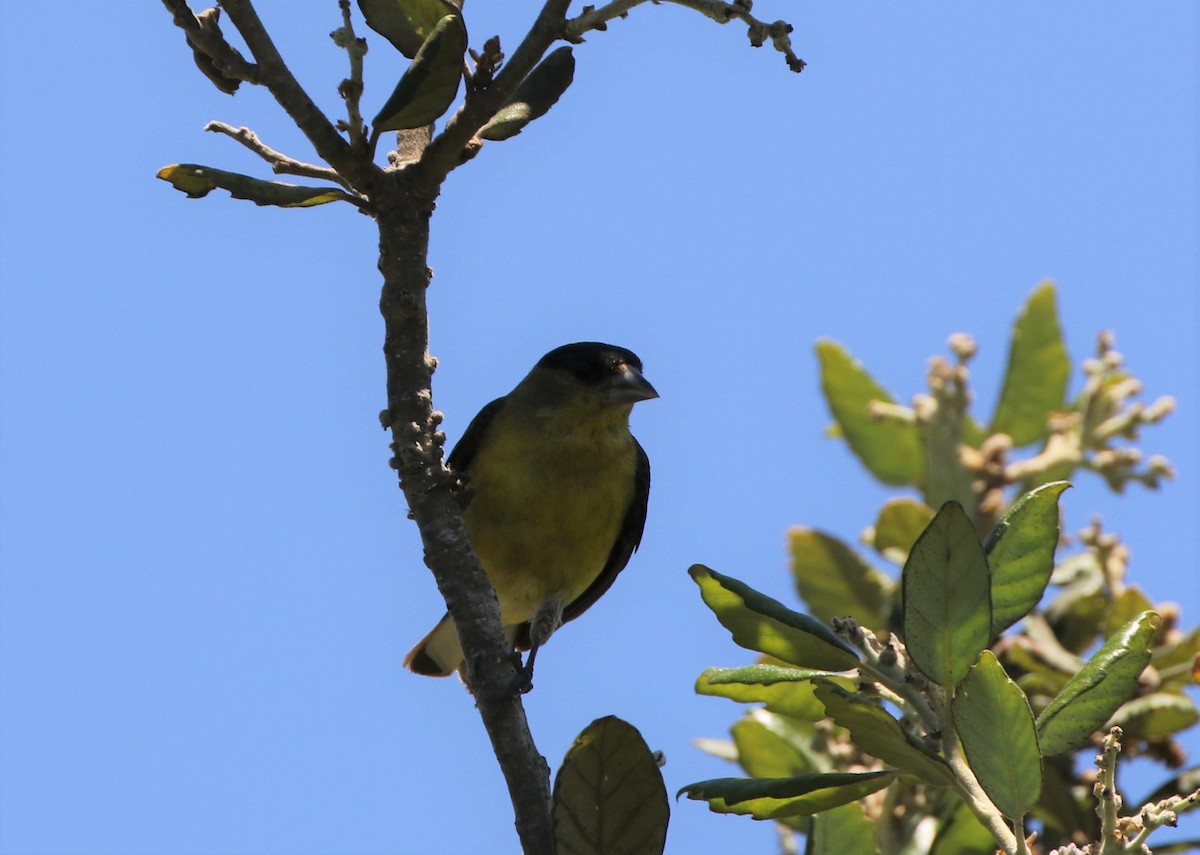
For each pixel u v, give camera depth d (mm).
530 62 7289
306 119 7156
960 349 11602
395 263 7410
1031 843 6230
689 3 6930
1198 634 9695
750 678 6922
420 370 7473
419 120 7168
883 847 9195
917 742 6406
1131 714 9469
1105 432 11438
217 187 7344
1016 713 6152
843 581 11328
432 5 7395
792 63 6836
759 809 6922
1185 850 8297
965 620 6410
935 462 11469
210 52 7051
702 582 6988
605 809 6590
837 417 12672
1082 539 10914
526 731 7137
